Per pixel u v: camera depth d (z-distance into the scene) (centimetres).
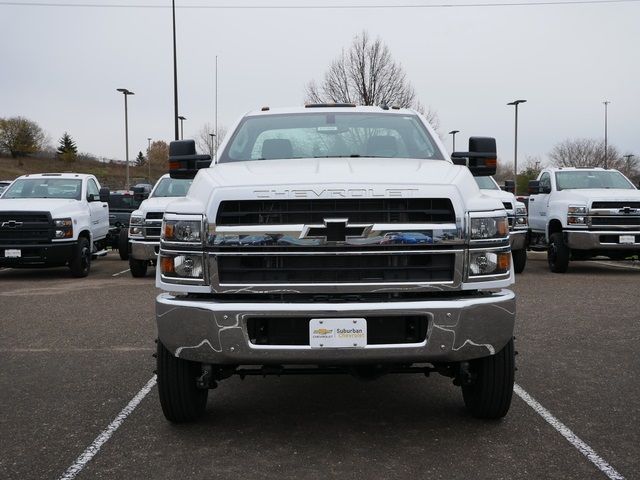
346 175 430
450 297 416
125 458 418
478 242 416
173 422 481
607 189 1418
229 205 416
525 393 550
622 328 817
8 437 457
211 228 413
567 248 1383
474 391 474
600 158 6712
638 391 556
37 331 821
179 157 557
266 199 411
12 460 416
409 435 455
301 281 410
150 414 504
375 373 448
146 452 428
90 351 714
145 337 782
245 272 413
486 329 413
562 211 1384
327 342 400
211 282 413
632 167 6706
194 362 458
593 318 883
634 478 382
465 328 406
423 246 410
